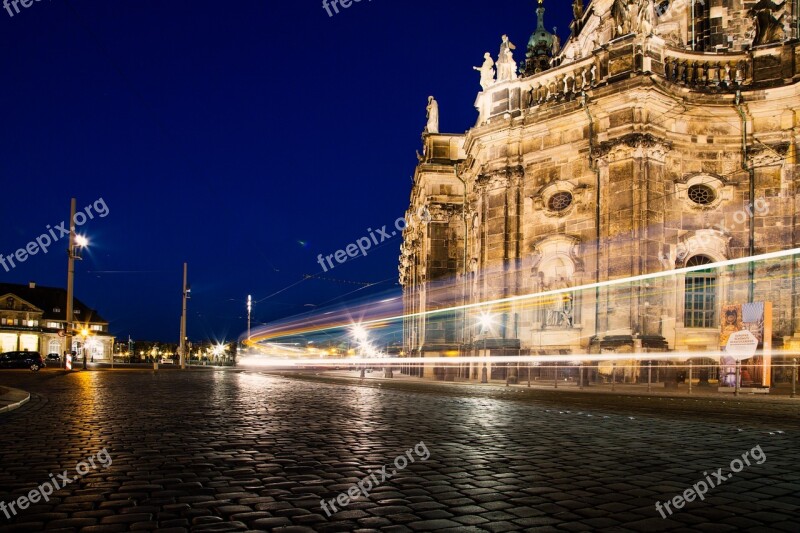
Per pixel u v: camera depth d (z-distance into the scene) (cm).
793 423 1332
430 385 2828
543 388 2534
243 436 1077
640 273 2678
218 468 802
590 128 2925
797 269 2725
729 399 2014
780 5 2916
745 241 2830
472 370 3266
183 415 1411
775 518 593
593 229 2909
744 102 2842
